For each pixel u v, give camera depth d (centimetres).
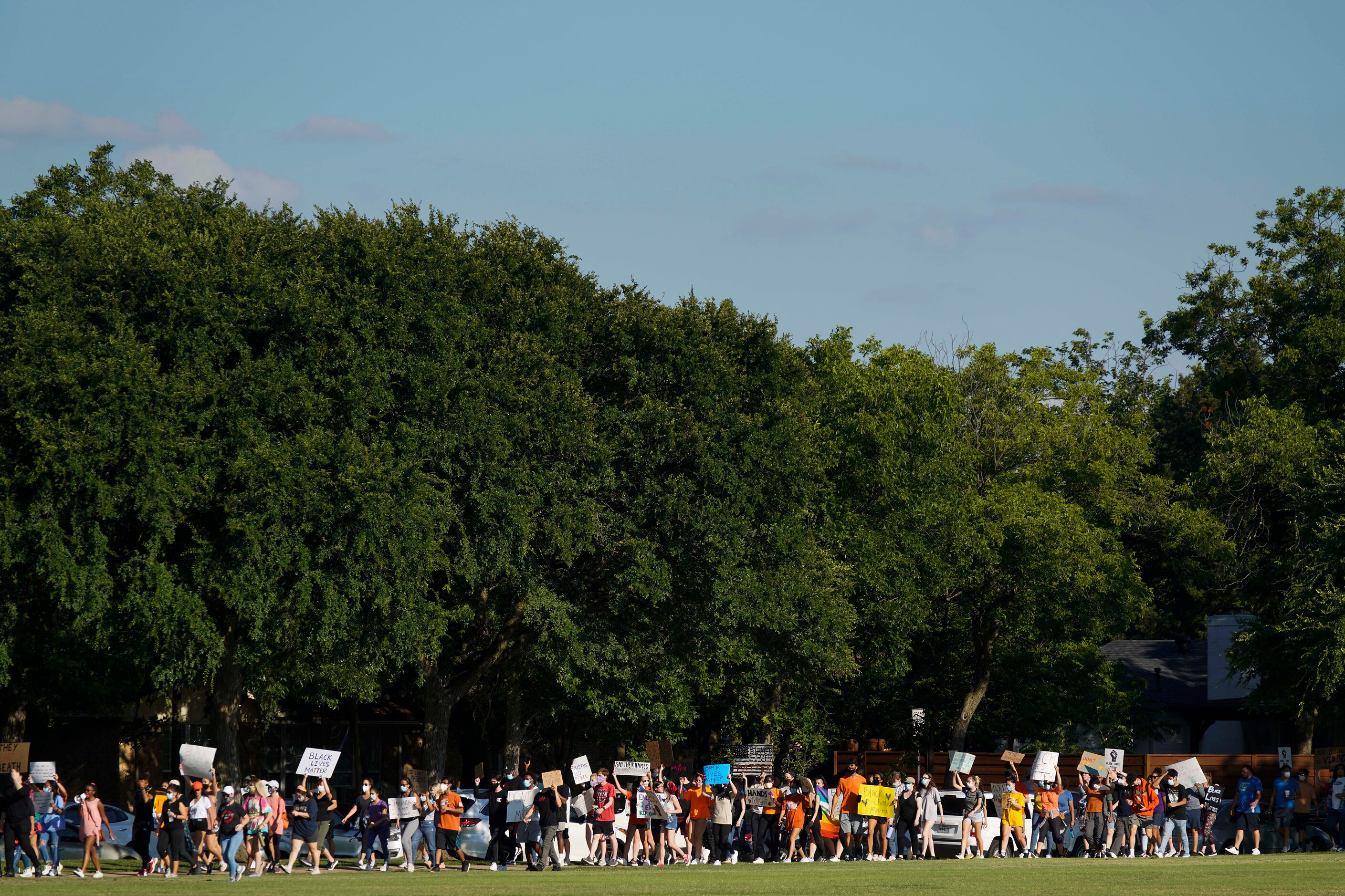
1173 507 14462
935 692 14650
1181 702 16762
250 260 8288
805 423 10138
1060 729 14825
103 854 8844
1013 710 14925
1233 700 16075
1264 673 12262
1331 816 9406
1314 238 17488
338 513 7988
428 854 8075
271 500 7762
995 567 13212
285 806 8038
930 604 12769
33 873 7194
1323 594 11300
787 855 8962
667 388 9675
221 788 7644
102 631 8044
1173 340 18500
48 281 7725
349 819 8744
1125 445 14650
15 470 7525
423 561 8331
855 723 14975
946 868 7181
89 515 7594
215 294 8012
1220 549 14025
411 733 15462
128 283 7944
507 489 8744
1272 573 13362
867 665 13812
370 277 8531
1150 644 18662
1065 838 9375
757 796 8781
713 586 9344
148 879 6912
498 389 8731
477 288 9119
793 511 10019
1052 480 14212
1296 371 15862
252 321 8181
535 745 14375
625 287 10112
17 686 10994
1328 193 17525
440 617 8550
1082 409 14888
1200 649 18450
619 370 9594
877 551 12100
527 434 8812
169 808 7531
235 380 7956
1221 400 19025
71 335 7500
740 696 12231
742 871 7212
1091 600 13525
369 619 8656
